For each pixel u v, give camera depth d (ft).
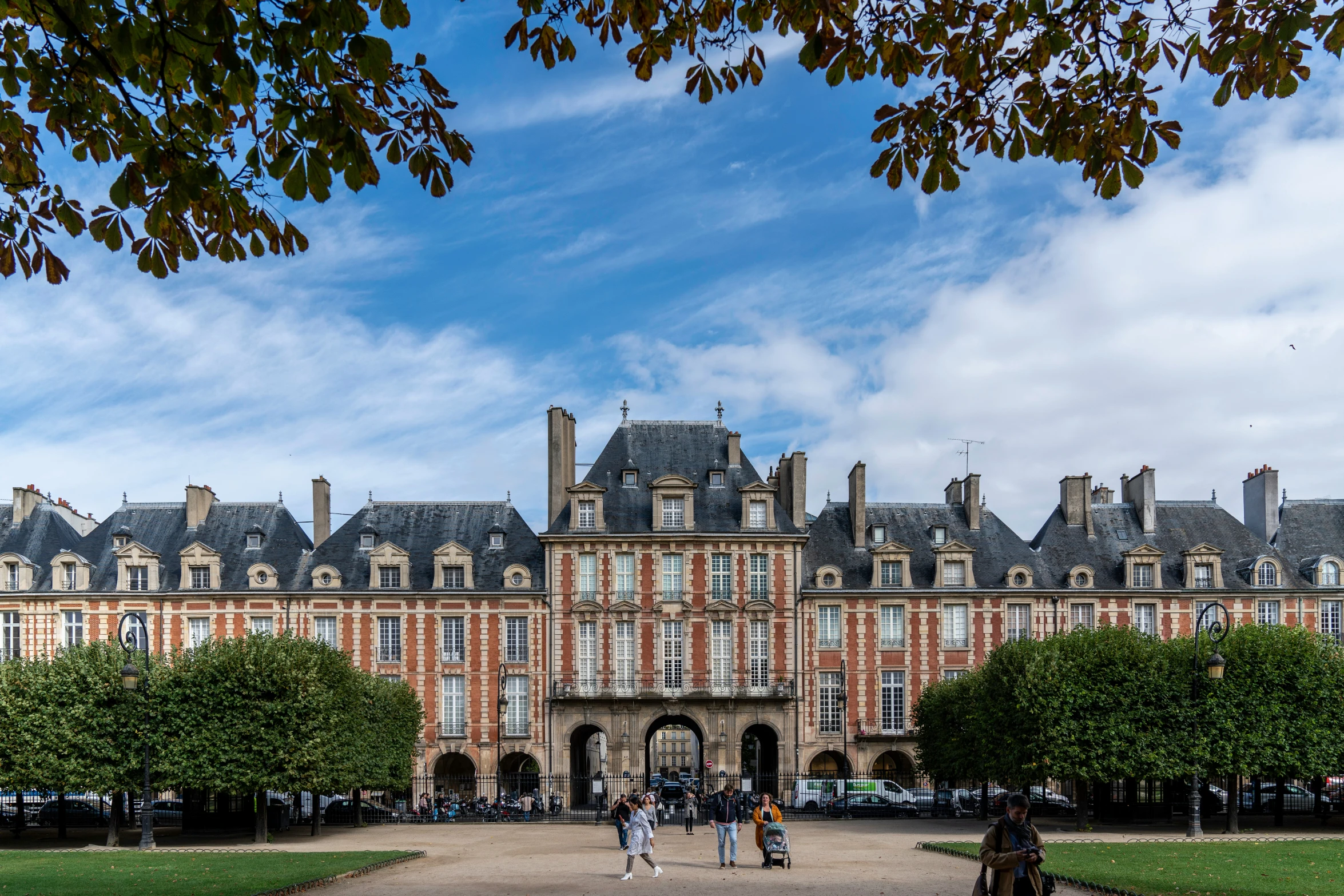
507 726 202.90
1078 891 76.95
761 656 206.69
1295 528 218.79
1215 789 187.32
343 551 211.61
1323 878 81.20
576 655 204.33
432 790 200.75
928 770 180.75
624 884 86.33
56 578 203.41
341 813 175.83
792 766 203.21
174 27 27.96
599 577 206.69
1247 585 209.26
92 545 213.25
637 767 200.44
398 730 175.01
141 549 204.85
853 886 84.17
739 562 208.33
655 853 115.34
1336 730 138.00
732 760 201.57
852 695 206.18
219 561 205.98
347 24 27.61
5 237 32.63
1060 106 34.78
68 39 28.66
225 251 33.76
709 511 212.23
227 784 130.93
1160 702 136.46
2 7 28.04
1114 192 35.78
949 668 207.21
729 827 99.60
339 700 143.64
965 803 180.96
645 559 207.41
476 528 215.92
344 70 30.55
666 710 202.39
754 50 33.65
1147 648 144.15
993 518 222.07
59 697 137.18
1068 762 135.54
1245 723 134.92
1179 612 209.56
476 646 204.74
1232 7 31.30
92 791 134.21
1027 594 208.85
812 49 34.19
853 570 213.46
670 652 205.67
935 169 36.68
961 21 33.81
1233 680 137.69
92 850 121.60
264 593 203.82
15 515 212.43
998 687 149.28
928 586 210.59
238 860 104.73
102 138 31.65
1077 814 139.13
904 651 207.41
